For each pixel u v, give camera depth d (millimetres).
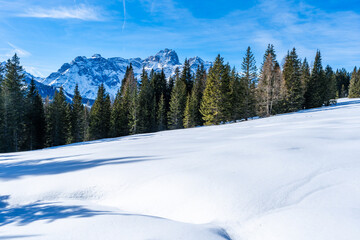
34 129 34344
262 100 35875
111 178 5121
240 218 3141
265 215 3107
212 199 3680
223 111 33688
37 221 3393
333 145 5992
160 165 5629
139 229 2807
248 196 3594
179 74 58500
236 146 7082
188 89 55469
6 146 27281
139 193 4348
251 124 18250
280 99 36344
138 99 44281
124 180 4957
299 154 5375
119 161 6539
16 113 28812
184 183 4348
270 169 4578
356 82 72062
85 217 3365
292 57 39375
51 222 3271
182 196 3959
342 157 4895
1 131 26672
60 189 4887
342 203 3072
